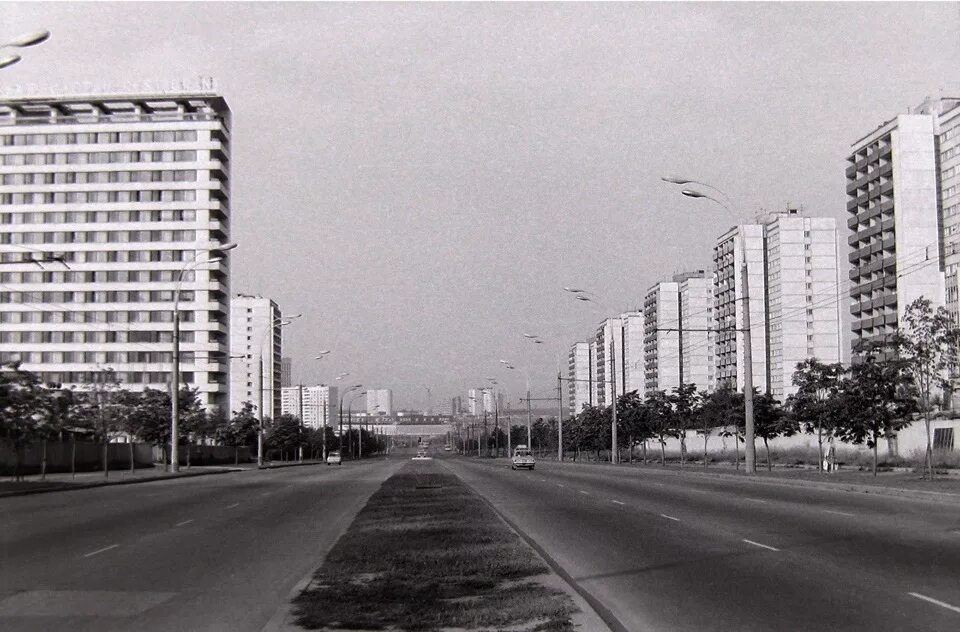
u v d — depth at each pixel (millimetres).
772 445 73500
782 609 10203
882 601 10562
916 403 37875
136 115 129250
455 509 23938
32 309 127500
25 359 127188
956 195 104125
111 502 30953
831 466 47875
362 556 14234
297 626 9195
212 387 126125
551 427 143625
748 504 26109
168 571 13812
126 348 127125
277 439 114875
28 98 128875
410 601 10375
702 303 158875
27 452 54062
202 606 10875
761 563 13836
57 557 15609
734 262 140875
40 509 27750
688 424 64250
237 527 21047
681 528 19453
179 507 27969
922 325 37438
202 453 91500
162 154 128500
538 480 45062
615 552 15500
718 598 10945
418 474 51094
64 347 127125
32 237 128250
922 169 106312
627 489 35375
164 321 127188
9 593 11844
